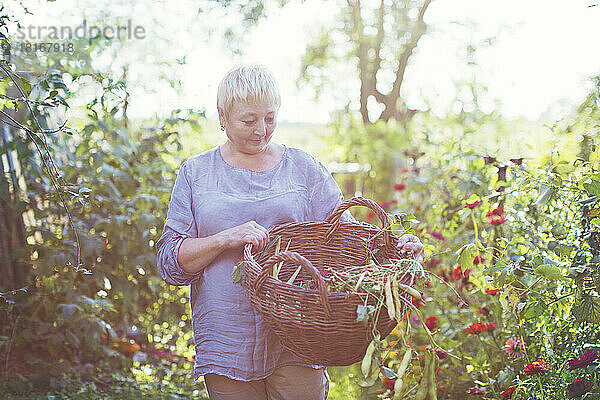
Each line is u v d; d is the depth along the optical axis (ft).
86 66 13.16
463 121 21.72
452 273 11.76
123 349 14.24
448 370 10.56
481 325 9.72
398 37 25.17
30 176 13.29
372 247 7.57
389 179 24.81
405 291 6.49
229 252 7.52
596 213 8.47
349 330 6.16
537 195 9.79
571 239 9.03
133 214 14.25
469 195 13.05
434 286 12.09
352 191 25.26
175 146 15.52
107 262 14.14
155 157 15.19
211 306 7.43
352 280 6.40
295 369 7.47
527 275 8.77
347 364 6.64
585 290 8.26
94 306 12.85
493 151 13.91
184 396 12.46
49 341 12.71
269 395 7.65
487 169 13.01
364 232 7.73
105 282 13.47
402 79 25.62
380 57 25.93
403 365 6.54
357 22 25.57
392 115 26.03
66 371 12.95
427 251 11.97
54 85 11.53
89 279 13.38
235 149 7.86
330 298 6.09
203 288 7.54
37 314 13.29
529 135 16.61
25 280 13.29
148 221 13.57
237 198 7.63
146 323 15.33
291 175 7.91
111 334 12.81
